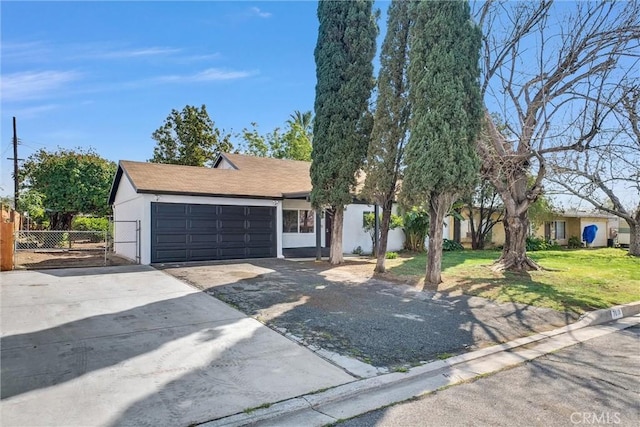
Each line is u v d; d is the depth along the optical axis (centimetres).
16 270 1110
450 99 912
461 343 541
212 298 770
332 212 1353
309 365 445
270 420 329
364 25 1267
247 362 448
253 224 1462
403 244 1980
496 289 913
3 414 320
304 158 3675
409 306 743
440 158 912
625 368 460
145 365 432
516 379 425
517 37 1128
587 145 988
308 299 776
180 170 1584
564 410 351
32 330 548
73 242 2400
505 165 1126
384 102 1127
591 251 2172
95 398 352
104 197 2464
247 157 2152
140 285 892
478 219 2358
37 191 2370
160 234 1282
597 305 771
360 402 367
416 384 412
